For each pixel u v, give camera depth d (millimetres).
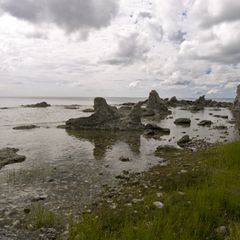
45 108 110062
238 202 14094
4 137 42188
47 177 22875
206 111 97375
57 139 41219
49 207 16781
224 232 11930
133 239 11141
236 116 78750
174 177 20109
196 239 11320
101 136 44375
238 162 22375
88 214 15062
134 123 51250
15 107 113812
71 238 12016
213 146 33594
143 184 20250
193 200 14742
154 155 31078
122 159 28781
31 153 31719
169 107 116750
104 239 11266
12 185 20891
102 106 52688
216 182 17422
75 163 27469
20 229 13930
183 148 34594
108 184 21125
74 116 75250
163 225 12203
